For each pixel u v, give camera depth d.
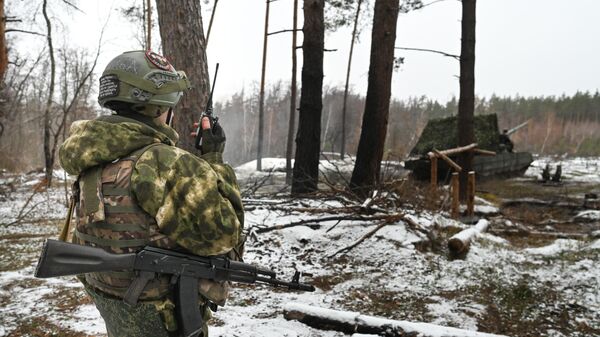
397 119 67.19
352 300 4.70
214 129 1.92
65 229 1.95
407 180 8.26
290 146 18.92
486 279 5.29
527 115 88.06
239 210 1.80
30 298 4.53
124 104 1.73
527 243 7.16
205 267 1.72
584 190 14.16
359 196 8.34
